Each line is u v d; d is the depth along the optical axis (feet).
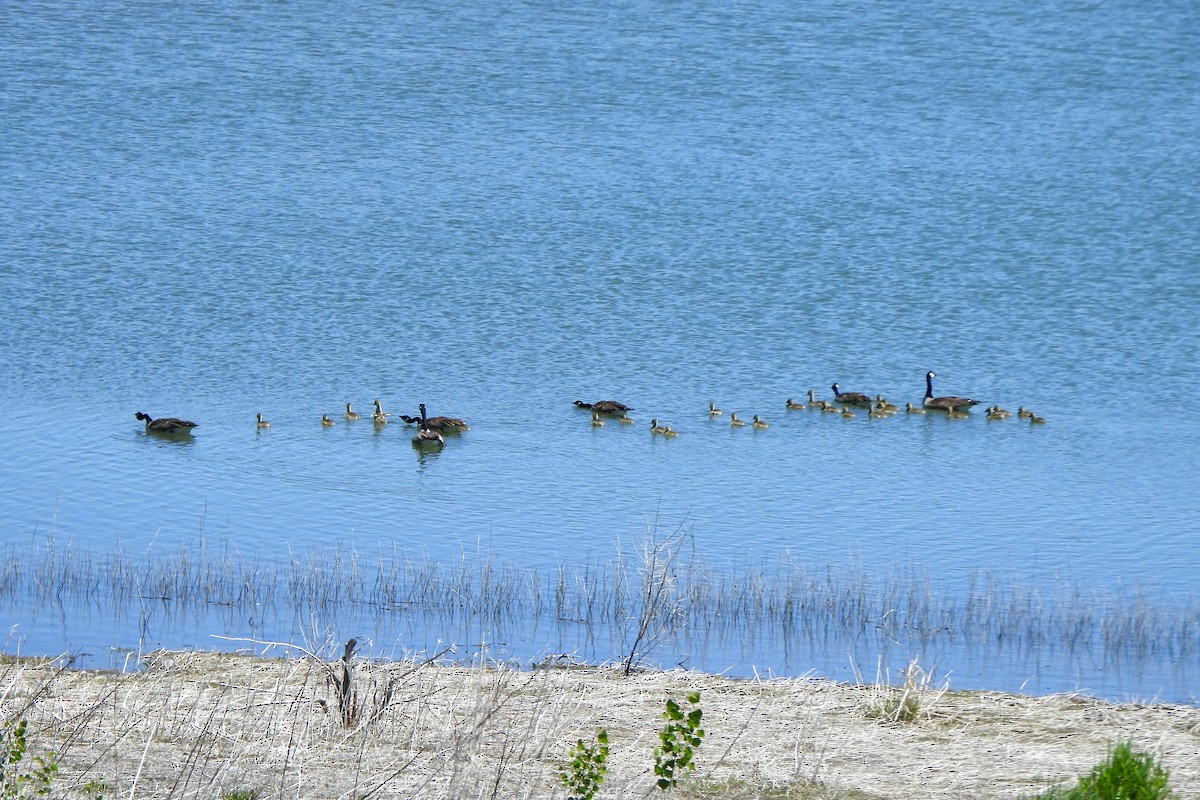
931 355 191.01
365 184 285.23
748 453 145.07
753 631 90.02
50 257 229.25
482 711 58.54
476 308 208.95
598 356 186.60
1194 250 246.68
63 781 49.06
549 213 266.16
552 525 118.32
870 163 306.76
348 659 59.11
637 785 51.78
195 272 223.92
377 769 51.90
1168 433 156.46
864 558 110.11
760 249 244.42
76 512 119.44
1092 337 200.34
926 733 60.34
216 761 52.24
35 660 75.87
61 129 320.50
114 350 184.44
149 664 72.23
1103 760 55.47
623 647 85.51
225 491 127.54
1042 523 122.01
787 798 51.37
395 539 113.09
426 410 160.97
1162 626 92.38
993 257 242.37
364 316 203.82
